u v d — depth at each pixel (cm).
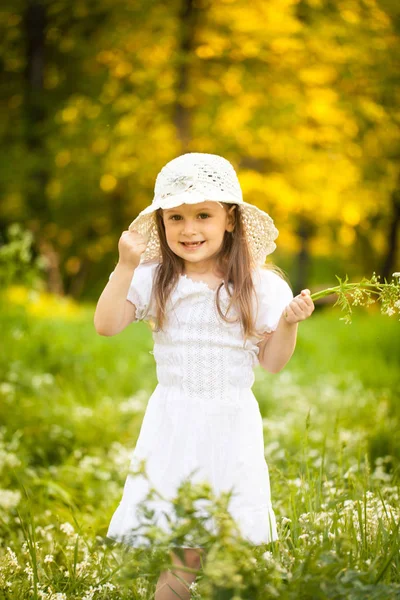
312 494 366
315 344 1083
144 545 231
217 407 301
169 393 307
